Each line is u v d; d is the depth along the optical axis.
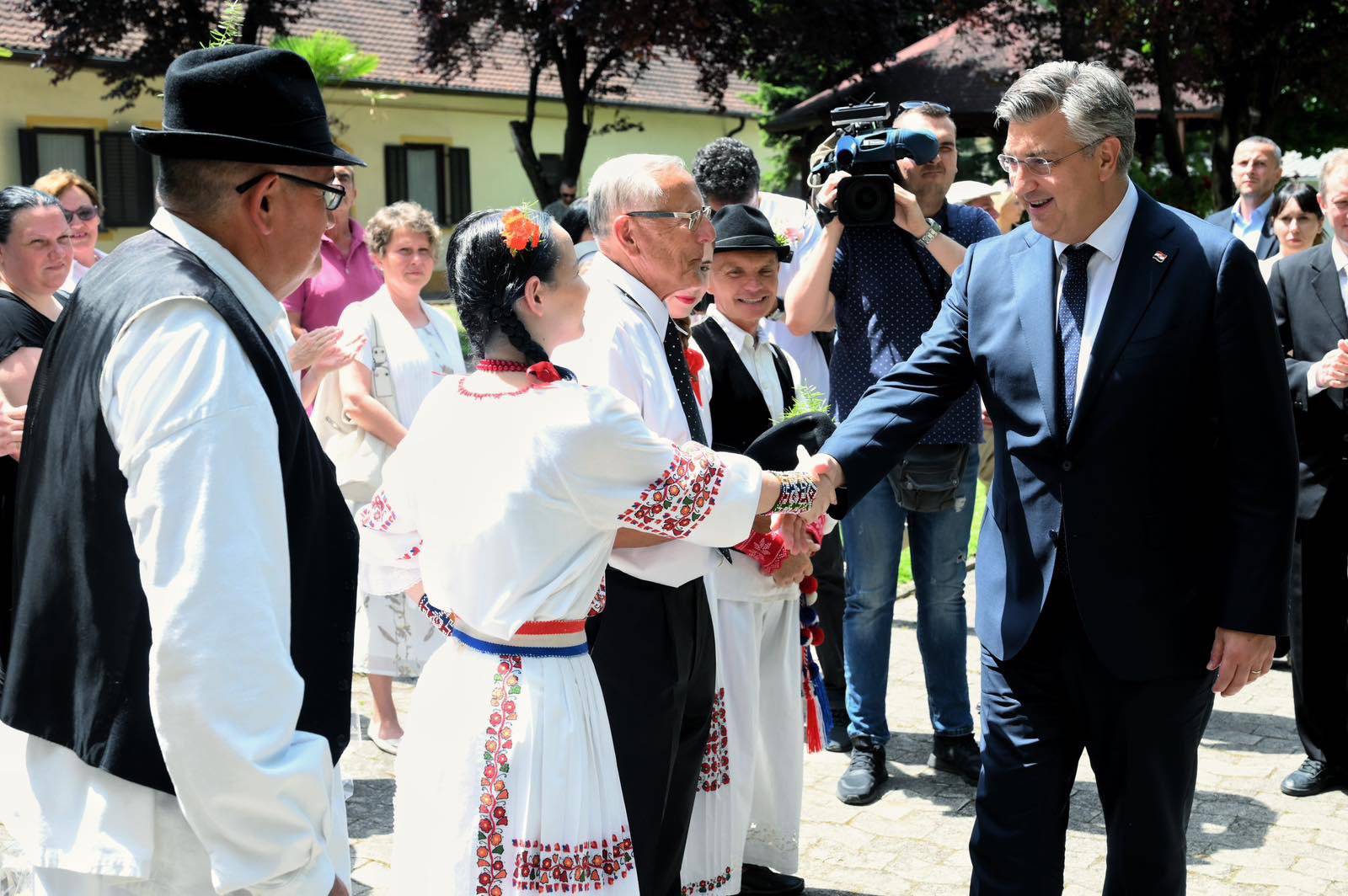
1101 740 2.63
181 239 1.81
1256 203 6.63
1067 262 2.60
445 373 4.56
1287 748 4.45
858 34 19.02
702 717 2.87
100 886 1.75
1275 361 2.45
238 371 1.70
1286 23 16.06
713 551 2.81
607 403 2.16
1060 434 2.55
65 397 1.76
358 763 4.36
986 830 2.67
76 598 1.71
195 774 1.60
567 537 2.17
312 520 1.84
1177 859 2.64
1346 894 3.39
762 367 3.54
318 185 1.85
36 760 1.77
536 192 18.78
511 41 25.34
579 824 2.16
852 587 4.13
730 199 4.63
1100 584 2.51
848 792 4.03
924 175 4.09
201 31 17.81
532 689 2.16
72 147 20.48
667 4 16.64
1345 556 3.99
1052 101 2.46
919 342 4.07
